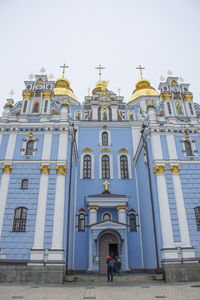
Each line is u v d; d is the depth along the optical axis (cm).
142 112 3397
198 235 1844
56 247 1738
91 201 2423
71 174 2192
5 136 2177
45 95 2400
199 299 1055
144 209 2342
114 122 3016
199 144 2198
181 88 2552
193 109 2412
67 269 1830
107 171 2761
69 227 2041
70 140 2258
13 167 2033
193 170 2072
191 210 1923
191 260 1736
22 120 2266
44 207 1864
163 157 2081
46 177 1972
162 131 2183
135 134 2959
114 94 3481
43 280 1644
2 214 1856
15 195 1925
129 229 2464
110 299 1108
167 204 1906
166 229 1825
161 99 2481
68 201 2047
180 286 1438
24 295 1174
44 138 2141
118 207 2416
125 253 2117
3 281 1644
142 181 2438
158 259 1850
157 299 1087
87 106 3353
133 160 2820
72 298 1123
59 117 2294
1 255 1728
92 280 1727
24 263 1694
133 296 1172
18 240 1770
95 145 2886
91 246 2175
